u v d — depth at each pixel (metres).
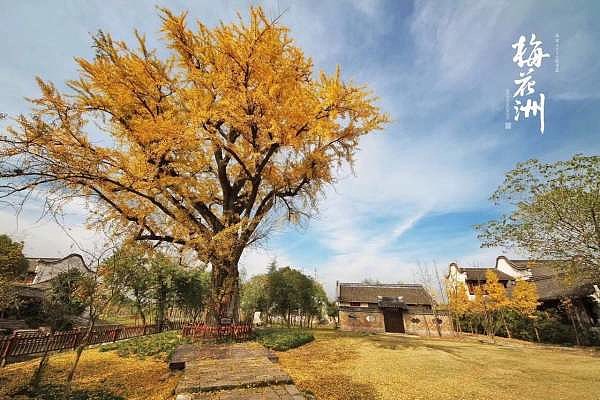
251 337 12.40
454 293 31.17
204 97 12.73
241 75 12.80
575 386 7.14
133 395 6.82
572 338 19.67
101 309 7.72
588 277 15.54
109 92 12.07
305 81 15.65
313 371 8.20
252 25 12.77
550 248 15.67
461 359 10.29
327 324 40.75
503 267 36.06
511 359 10.83
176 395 5.24
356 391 6.55
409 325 30.77
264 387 5.69
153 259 12.94
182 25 13.57
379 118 14.91
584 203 13.95
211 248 12.52
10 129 9.60
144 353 10.62
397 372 8.16
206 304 13.58
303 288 30.03
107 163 11.35
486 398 6.21
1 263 18.52
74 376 8.28
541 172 15.07
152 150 12.54
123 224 12.38
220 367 7.06
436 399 6.13
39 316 20.08
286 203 16.53
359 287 37.03
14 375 8.11
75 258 31.19
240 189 16.39
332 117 13.63
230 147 12.88
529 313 23.17
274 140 12.57
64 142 10.87
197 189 13.60
